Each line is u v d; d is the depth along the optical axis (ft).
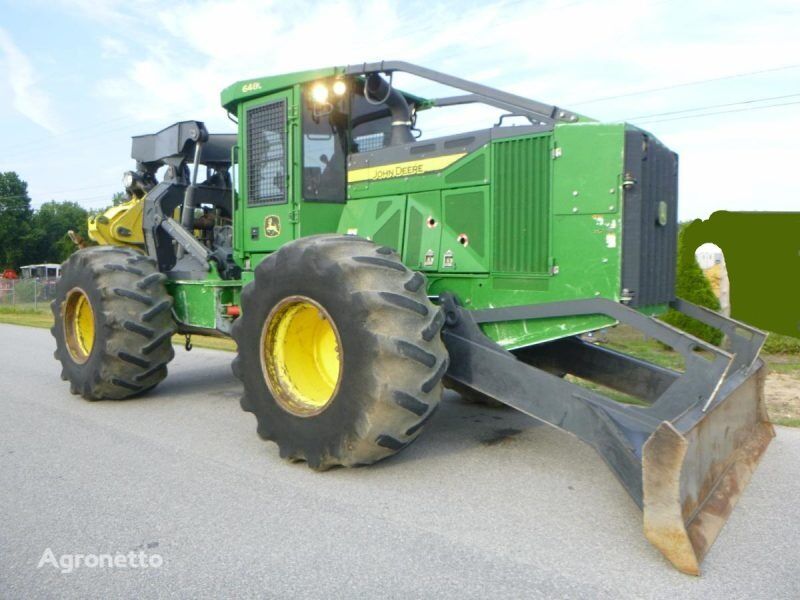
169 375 26.02
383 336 12.00
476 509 11.66
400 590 8.89
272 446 15.56
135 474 13.56
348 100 17.69
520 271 14.12
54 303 21.95
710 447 10.95
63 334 21.67
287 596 8.77
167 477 13.37
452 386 19.22
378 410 12.07
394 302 12.14
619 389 16.10
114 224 25.02
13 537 10.61
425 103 18.78
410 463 14.19
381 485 12.85
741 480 11.89
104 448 15.47
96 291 19.45
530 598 8.66
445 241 15.26
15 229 218.79
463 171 14.96
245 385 14.71
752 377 14.23
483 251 14.69
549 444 15.66
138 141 26.05
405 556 9.86
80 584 9.12
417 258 15.72
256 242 18.76
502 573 9.34
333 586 9.01
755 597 8.66
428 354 12.20
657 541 9.49
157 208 23.54
